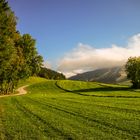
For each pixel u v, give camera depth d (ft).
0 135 73.05
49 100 205.26
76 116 108.27
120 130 78.43
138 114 115.55
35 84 543.80
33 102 184.75
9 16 201.77
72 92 408.67
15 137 70.64
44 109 135.95
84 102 187.62
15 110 131.23
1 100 208.13
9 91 407.23
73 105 161.27
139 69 443.73
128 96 275.18
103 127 82.94
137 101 198.29
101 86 497.87
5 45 193.16
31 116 108.27
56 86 514.68
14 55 210.38
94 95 300.40
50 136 71.26
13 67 285.02
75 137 69.05
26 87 515.91
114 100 211.20
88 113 118.52
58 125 86.22
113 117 104.94
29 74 373.61
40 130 79.05
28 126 85.46
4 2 200.64
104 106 155.02
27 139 68.49
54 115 111.14
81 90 449.89
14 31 211.61
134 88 444.96
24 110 130.93
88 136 70.28
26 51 364.58
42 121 95.09
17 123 91.30
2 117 106.63
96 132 75.10
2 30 194.49
